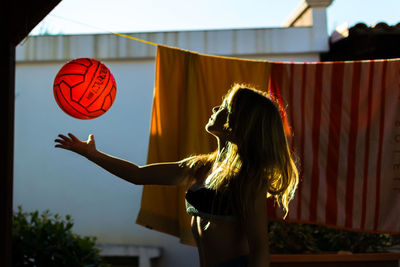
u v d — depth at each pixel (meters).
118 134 5.46
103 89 2.48
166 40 5.43
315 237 4.84
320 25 5.38
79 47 5.45
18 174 5.48
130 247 5.35
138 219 3.64
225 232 2.03
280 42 5.40
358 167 3.79
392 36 5.16
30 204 5.46
